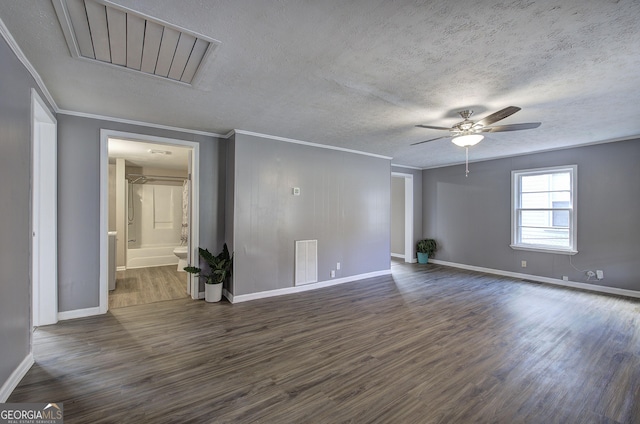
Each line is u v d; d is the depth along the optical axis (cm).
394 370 230
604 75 233
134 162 624
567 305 386
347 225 513
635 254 420
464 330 306
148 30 177
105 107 309
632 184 421
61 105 304
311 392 202
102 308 345
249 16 164
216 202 418
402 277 548
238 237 395
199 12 161
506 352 259
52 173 309
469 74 234
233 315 346
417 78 240
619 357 251
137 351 256
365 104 298
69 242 325
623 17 163
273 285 427
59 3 153
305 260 458
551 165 498
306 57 209
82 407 183
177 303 389
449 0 151
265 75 236
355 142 462
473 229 612
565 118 337
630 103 291
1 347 178
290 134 418
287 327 312
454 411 184
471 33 181
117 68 224
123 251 605
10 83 186
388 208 578
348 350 262
